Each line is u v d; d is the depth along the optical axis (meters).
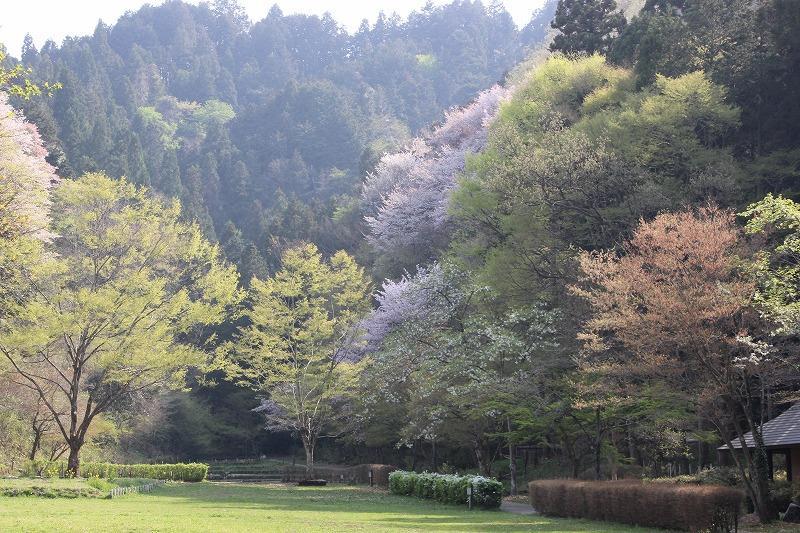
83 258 34.91
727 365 20.61
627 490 20.36
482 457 35.91
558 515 23.31
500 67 173.12
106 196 34.88
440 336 36.81
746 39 38.12
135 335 34.16
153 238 36.00
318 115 139.12
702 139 37.28
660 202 31.02
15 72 17.19
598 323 22.20
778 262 23.55
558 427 30.33
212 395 67.75
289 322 46.22
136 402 51.47
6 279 33.59
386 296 47.47
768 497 21.05
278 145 136.00
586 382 26.62
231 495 30.73
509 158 38.56
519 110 43.91
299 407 45.06
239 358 46.66
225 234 88.75
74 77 116.88
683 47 38.69
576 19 52.09
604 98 39.88
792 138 36.47
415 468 47.09
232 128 144.62
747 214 19.97
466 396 31.89
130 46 191.50
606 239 33.34
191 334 64.00
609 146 34.56
